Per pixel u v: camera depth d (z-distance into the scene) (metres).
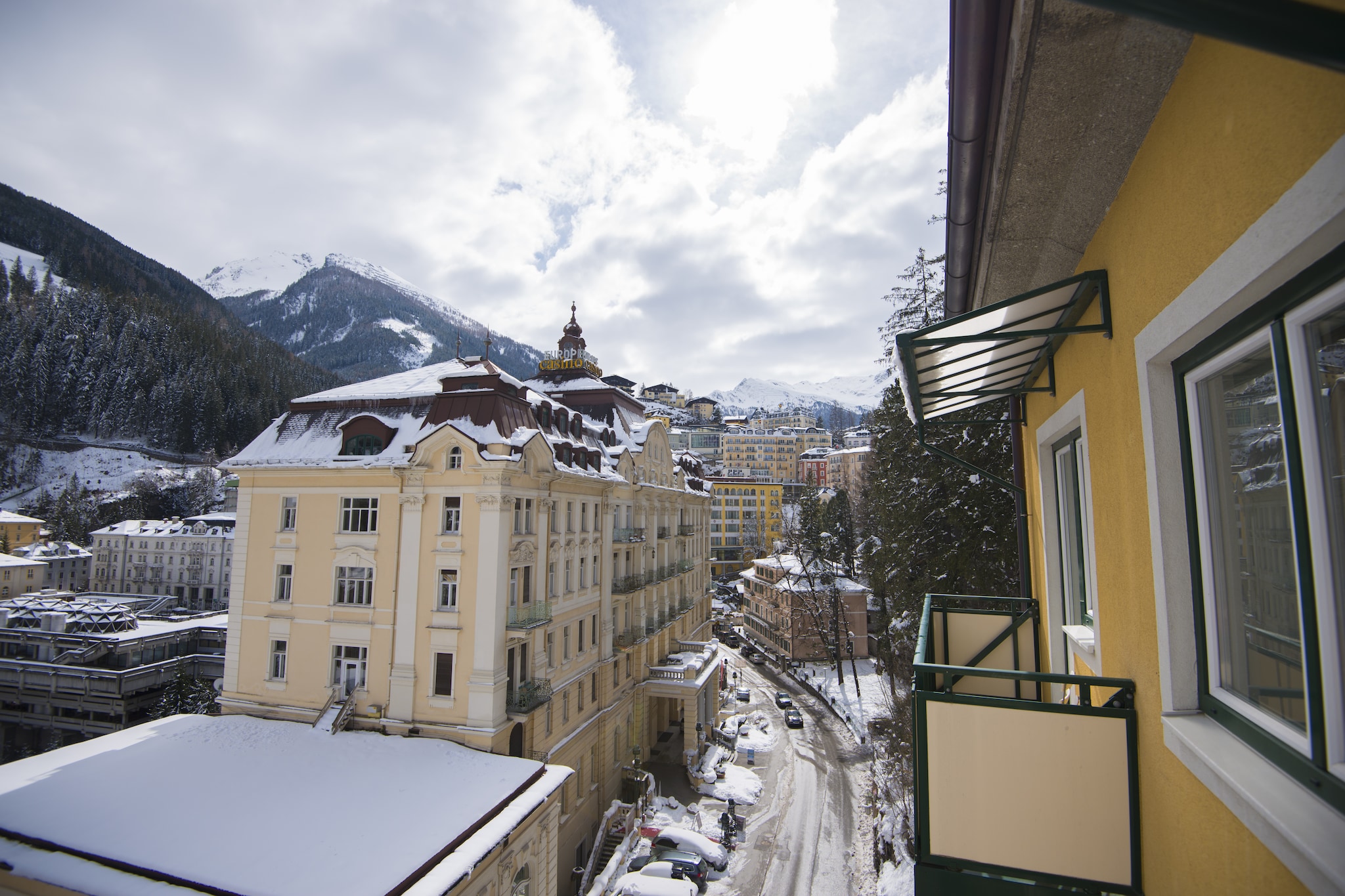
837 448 165.62
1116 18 2.73
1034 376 7.11
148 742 21.00
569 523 27.56
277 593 24.17
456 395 23.84
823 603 56.56
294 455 24.58
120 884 13.96
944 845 3.95
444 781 18.67
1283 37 1.25
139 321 145.25
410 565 22.53
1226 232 2.59
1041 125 3.48
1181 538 3.36
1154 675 3.52
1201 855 2.94
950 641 7.93
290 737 21.52
